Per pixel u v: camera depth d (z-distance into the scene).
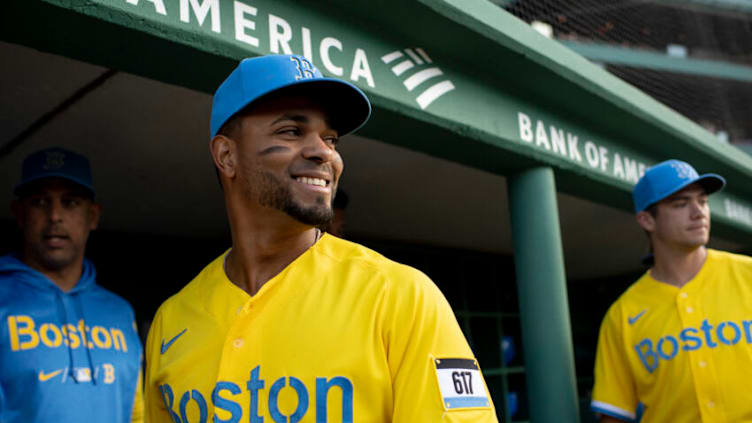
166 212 3.29
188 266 3.82
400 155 2.83
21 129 2.23
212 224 3.61
